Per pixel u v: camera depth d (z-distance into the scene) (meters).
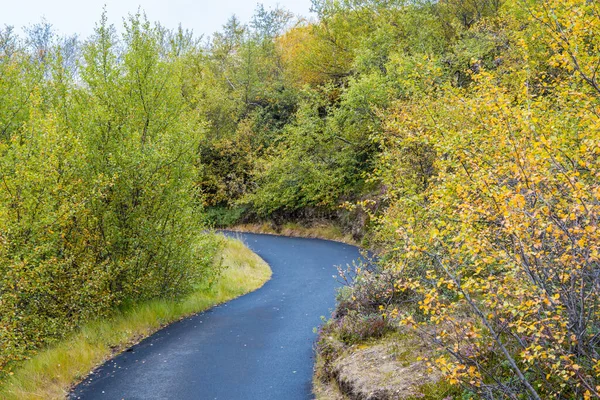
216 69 41.28
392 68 18.45
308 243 23.52
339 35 29.42
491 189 3.93
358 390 6.04
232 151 33.72
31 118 10.34
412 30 22.75
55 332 9.52
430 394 5.17
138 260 11.45
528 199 3.92
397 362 6.36
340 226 24.42
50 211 9.45
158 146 11.54
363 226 21.30
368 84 20.17
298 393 7.04
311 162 26.78
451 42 22.00
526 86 5.12
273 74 39.75
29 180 9.26
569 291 3.80
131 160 11.05
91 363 8.93
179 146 12.30
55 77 13.11
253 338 9.82
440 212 5.12
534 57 9.38
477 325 4.91
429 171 10.06
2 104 12.76
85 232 10.78
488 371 4.52
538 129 4.66
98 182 10.05
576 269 3.70
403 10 24.05
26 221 9.20
